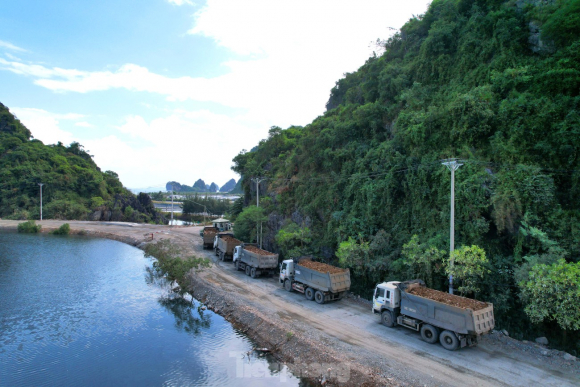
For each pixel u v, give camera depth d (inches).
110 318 903.7
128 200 4854.8
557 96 784.3
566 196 700.7
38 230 2758.4
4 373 622.5
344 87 2297.0
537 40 928.9
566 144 712.4
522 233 674.8
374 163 1068.5
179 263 1159.6
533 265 612.7
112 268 1505.9
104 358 679.7
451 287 719.7
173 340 759.7
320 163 1429.6
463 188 770.2
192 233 2534.5
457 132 871.7
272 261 1182.9
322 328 730.8
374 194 1005.8
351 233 1026.1
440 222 830.5
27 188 4040.4
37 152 4692.4
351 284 989.8
